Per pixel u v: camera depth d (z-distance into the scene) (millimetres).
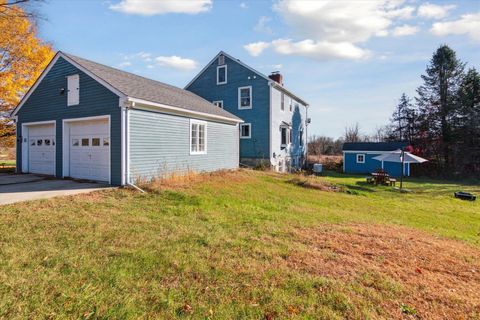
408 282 3533
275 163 21328
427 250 4887
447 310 2943
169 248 4332
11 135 18203
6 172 13680
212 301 2934
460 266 4238
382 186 16891
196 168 13359
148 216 6219
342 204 10141
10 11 12508
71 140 11484
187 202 7762
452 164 26844
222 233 5227
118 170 9688
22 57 16891
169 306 2816
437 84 29875
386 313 2832
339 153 43250
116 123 9758
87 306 2771
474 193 16094
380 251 4645
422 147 28516
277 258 4109
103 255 3992
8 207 6355
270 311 2791
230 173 14516
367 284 3408
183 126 12414
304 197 10789
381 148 26922
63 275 3373
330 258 4203
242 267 3754
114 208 6754
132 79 12680
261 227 5773
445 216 9531
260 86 20797
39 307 2734
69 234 4816
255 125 21000
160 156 11047
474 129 26000
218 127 15430
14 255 3883
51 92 11914
